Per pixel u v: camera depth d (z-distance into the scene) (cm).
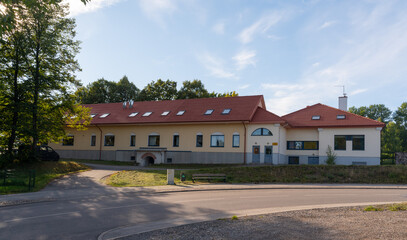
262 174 2542
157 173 2625
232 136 3469
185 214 1163
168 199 1559
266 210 1222
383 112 8112
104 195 1705
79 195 1683
